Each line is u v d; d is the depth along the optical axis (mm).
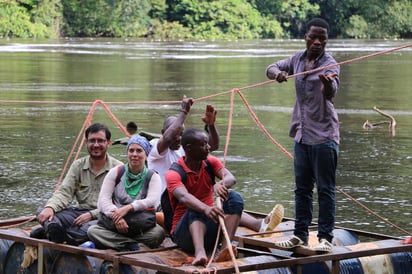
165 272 7188
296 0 93812
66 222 8516
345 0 95750
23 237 8281
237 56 54250
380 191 14164
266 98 29734
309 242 8414
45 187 14211
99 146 8789
